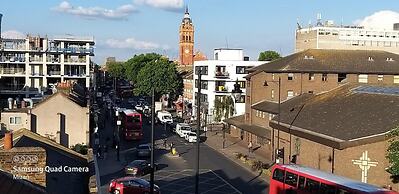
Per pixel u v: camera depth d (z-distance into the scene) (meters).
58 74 109.12
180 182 45.97
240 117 83.75
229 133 84.19
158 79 125.12
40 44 107.50
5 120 52.47
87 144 52.38
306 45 149.25
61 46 109.62
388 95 47.75
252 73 76.25
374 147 40.12
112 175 47.88
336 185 28.28
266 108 68.62
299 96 65.88
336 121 46.50
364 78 72.12
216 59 104.44
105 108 116.88
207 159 59.16
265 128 68.75
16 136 25.31
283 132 54.31
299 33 152.75
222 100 95.44
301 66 70.69
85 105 59.16
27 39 106.50
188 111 116.88
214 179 47.62
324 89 70.94
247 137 73.62
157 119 97.06
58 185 17.66
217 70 100.25
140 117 73.88
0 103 83.81
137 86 132.88
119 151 62.66
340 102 52.12
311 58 72.75
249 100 77.50
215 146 69.88
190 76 120.50
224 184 45.41
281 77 70.75
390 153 35.97
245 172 51.47
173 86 127.25
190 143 72.44
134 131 73.31
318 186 29.78
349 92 54.28
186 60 183.62
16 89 106.19
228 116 94.06
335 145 41.41
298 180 31.86
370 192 26.31
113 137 72.56
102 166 52.69
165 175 49.16
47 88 103.31
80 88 88.31
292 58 74.25
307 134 47.25
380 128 40.47
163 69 126.25
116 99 141.38
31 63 107.12
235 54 102.75
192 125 95.31
